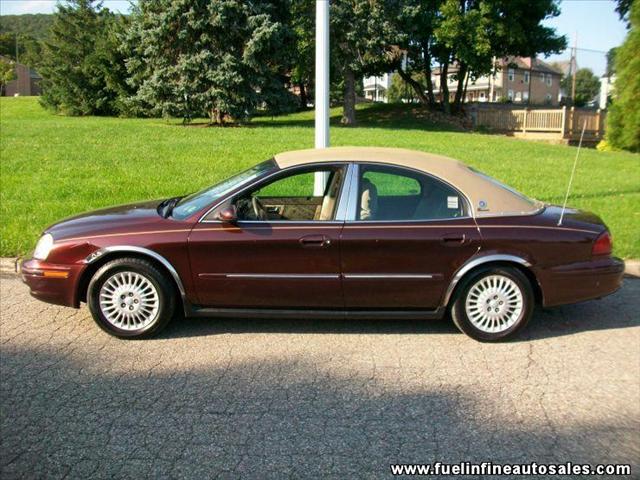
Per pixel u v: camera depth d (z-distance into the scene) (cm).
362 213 482
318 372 433
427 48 3334
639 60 1357
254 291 483
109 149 1418
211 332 510
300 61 2894
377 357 462
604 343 498
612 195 1061
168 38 2284
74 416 366
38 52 4500
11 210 878
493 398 396
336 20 2606
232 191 489
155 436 345
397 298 486
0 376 421
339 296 484
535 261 483
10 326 520
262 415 370
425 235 475
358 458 325
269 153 1398
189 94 2317
